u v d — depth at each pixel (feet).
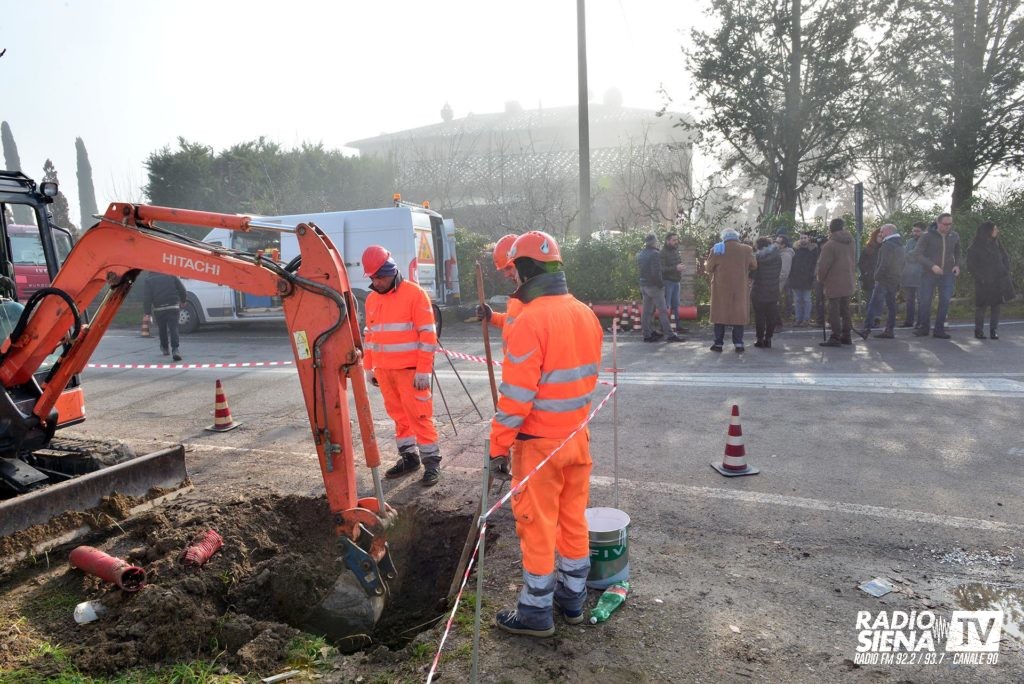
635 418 22.74
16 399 15.89
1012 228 46.70
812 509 15.05
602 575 11.89
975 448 18.48
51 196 17.67
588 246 51.16
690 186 73.20
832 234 34.35
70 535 14.30
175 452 16.96
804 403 23.68
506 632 10.78
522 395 9.91
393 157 94.07
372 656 10.63
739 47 51.72
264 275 12.66
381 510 12.83
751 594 11.75
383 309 17.72
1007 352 31.01
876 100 51.21
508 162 88.28
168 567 12.98
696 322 47.55
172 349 40.11
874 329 39.96
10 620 11.87
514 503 10.56
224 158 80.64
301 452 20.84
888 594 11.61
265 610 12.89
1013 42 51.31
